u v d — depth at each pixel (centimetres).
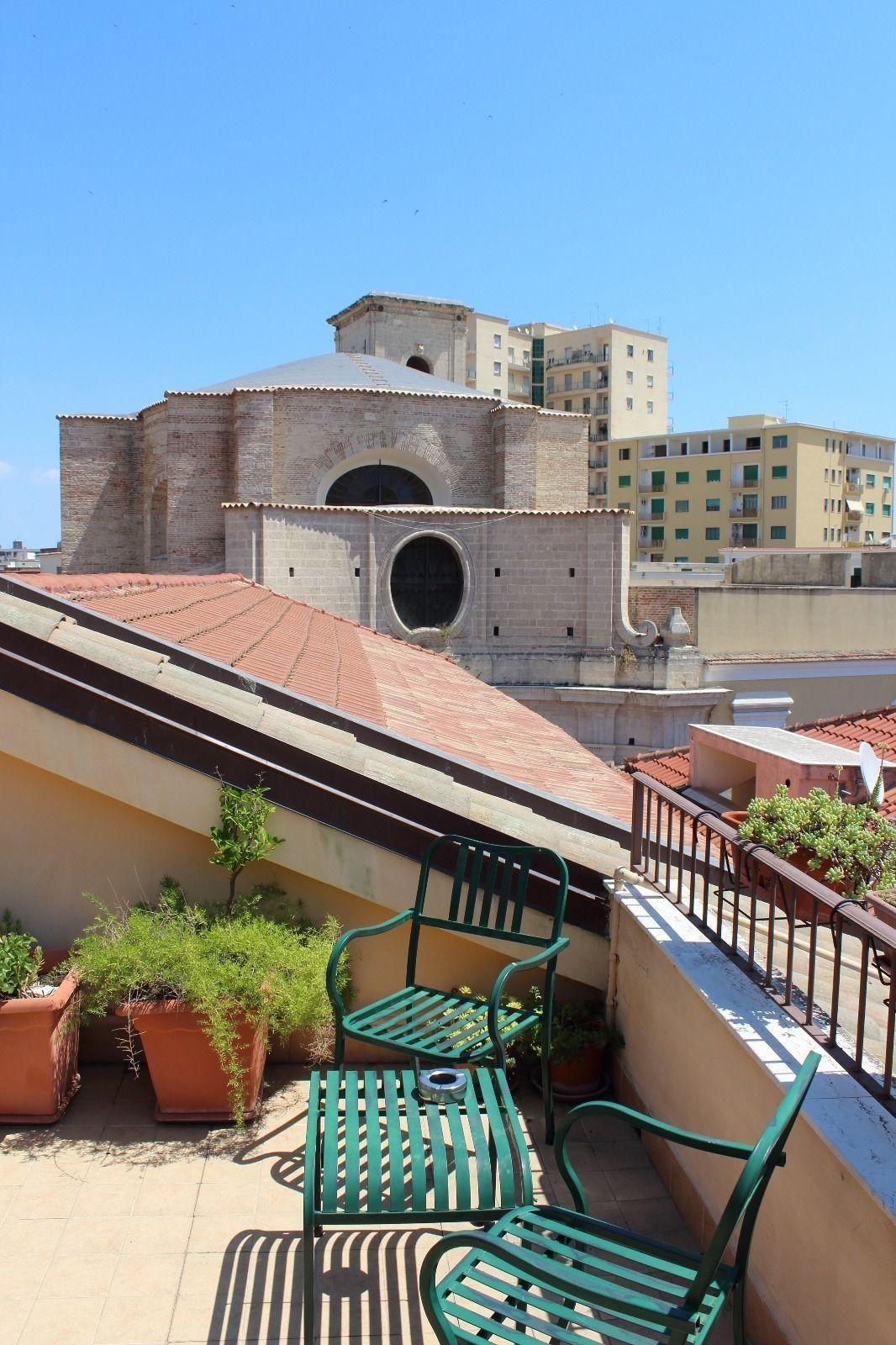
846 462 9906
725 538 9781
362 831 623
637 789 645
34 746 604
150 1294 436
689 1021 498
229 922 597
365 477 3656
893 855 541
